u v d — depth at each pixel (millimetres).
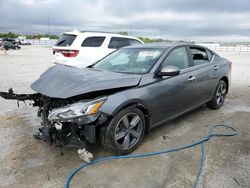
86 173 2703
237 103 5586
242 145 3375
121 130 3035
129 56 3984
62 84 2947
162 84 3432
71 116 2633
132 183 2521
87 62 7445
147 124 3381
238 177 2605
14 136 3613
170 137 3654
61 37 7980
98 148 3277
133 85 3084
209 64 4617
